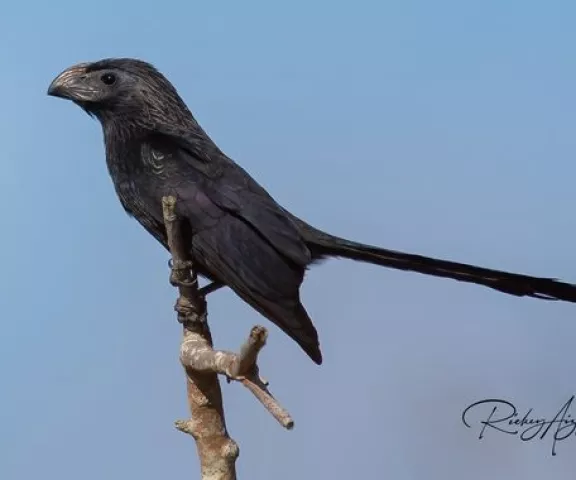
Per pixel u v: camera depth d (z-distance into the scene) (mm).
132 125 11898
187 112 12398
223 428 8297
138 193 11453
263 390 7016
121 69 12102
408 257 10664
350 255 11047
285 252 10461
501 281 10172
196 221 10836
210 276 11227
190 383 8195
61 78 12219
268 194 11211
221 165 11289
